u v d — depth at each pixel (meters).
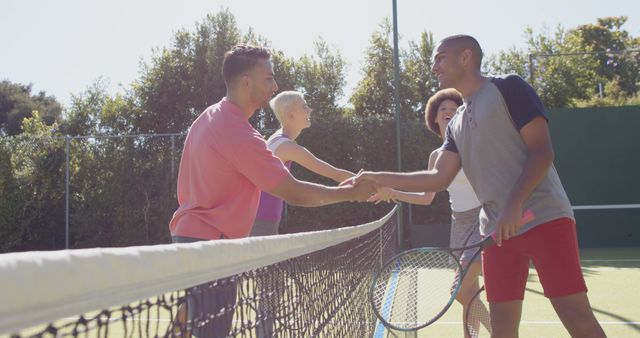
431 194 4.46
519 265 2.96
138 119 20.34
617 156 14.84
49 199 14.76
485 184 2.99
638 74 30.92
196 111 20.45
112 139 14.61
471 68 3.02
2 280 0.62
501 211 2.93
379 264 5.52
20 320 0.67
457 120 3.19
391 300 4.12
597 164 14.90
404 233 14.23
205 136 2.77
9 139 14.74
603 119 14.91
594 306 6.90
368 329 4.44
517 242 2.90
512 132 2.88
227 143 2.71
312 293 2.29
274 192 2.78
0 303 0.62
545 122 2.83
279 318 1.81
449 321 6.22
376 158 14.48
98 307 0.83
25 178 14.64
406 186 3.24
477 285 4.16
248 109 2.95
